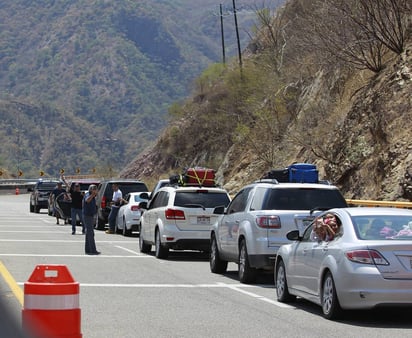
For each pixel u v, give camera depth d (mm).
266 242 22750
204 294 21516
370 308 16641
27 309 11188
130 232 44188
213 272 26859
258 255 22828
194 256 33094
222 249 26016
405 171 37188
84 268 27266
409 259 16562
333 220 18312
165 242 30891
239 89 80750
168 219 30906
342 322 17188
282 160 59844
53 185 72062
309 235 19297
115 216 46531
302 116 58094
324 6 50500
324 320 17438
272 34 76938
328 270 17469
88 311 18359
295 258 19406
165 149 101875
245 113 76000
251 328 16391
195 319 17438
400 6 47156
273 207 23062
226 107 83938
